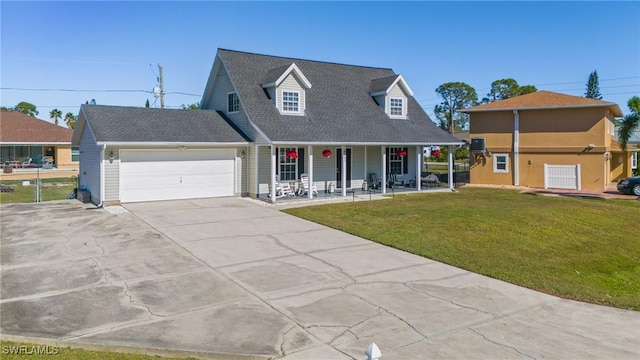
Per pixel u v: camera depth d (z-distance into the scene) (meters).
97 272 9.35
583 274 10.45
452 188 25.38
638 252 12.96
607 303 8.23
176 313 7.20
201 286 8.55
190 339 6.25
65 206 17.94
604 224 16.27
